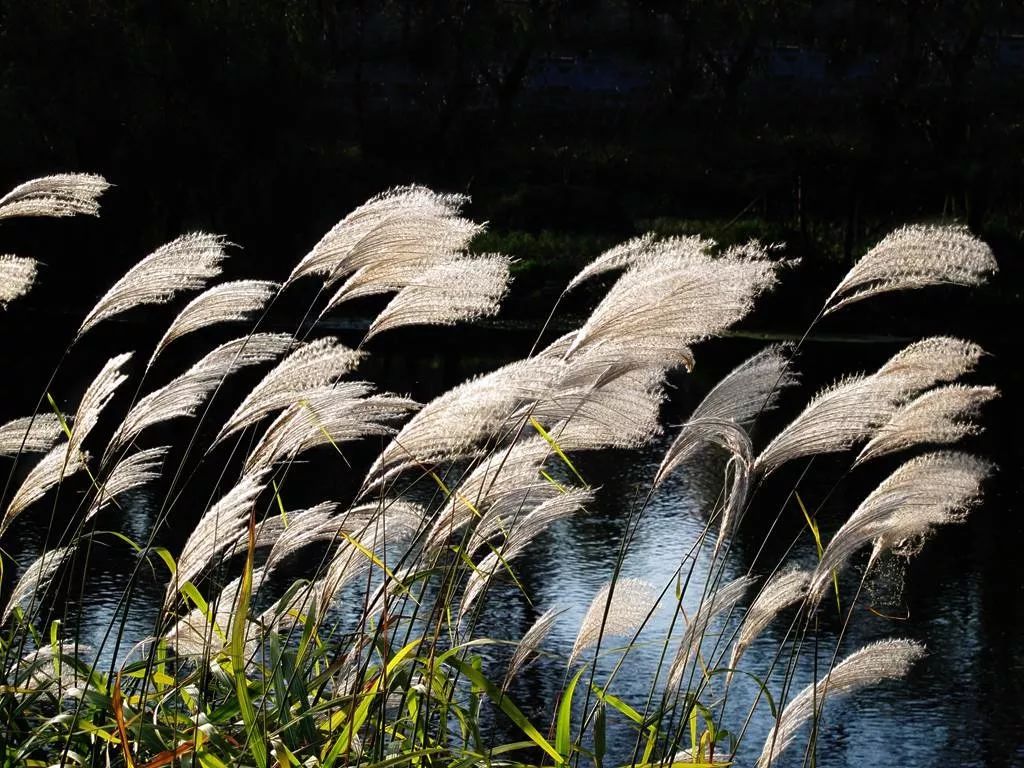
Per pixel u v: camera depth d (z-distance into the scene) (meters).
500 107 46.50
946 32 45.75
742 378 4.47
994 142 38.81
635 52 51.28
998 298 34.56
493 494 4.21
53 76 31.11
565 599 11.73
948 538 15.26
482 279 4.07
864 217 39.44
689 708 4.68
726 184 43.62
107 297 4.62
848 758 8.84
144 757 4.26
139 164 30.83
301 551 11.68
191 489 15.54
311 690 4.47
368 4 42.25
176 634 4.49
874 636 11.39
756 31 49.75
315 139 34.19
